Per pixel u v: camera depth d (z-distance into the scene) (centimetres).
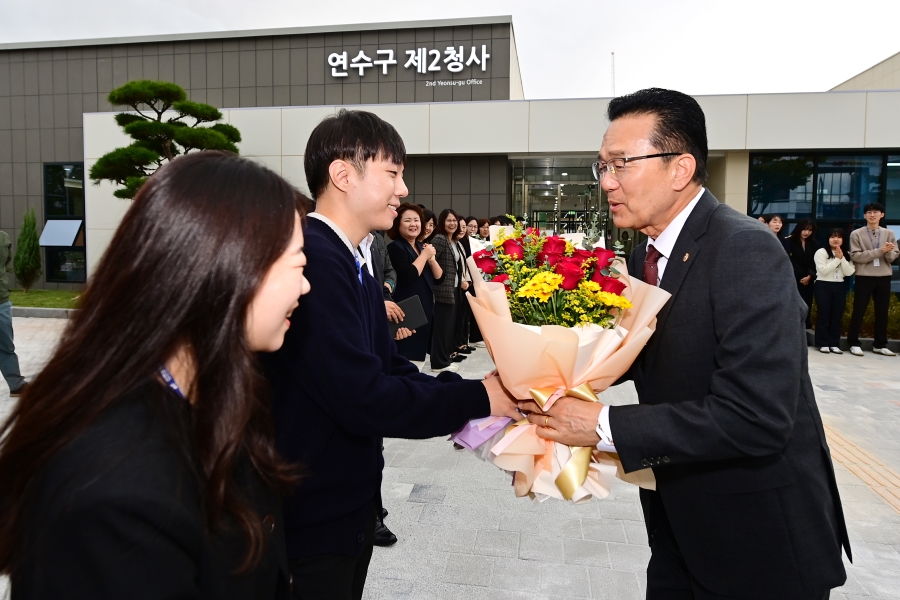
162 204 74
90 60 1605
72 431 68
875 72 1702
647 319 134
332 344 123
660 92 140
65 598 62
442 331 617
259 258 76
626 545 274
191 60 1579
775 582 128
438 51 1469
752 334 118
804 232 838
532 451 147
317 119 1304
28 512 67
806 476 130
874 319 805
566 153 1232
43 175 1628
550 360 136
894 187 1151
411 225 510
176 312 72
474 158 1281
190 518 71
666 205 141
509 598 232
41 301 1195
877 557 266
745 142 1148
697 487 134
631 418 126
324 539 134
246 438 90
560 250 158
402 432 129
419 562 258
